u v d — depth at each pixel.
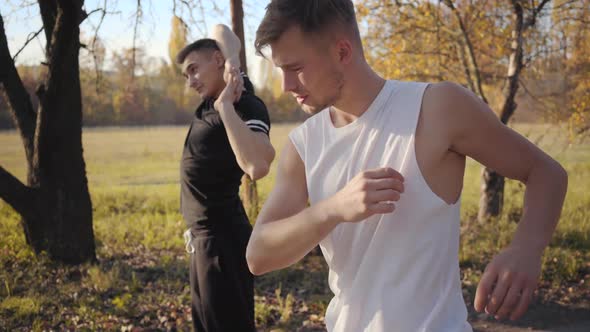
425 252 1.20
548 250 6.41
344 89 1.23
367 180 1.04
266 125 2.61
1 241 6.79
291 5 1.17
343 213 1.06
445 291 1.22
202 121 2.81
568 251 6.47
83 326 4.38
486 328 4.44
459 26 8.31
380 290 1.22
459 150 1.22
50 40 6.07
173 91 52.25
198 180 2.81
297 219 1.15
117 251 7.04
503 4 8.58
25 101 6.22
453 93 1.21
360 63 1.24
